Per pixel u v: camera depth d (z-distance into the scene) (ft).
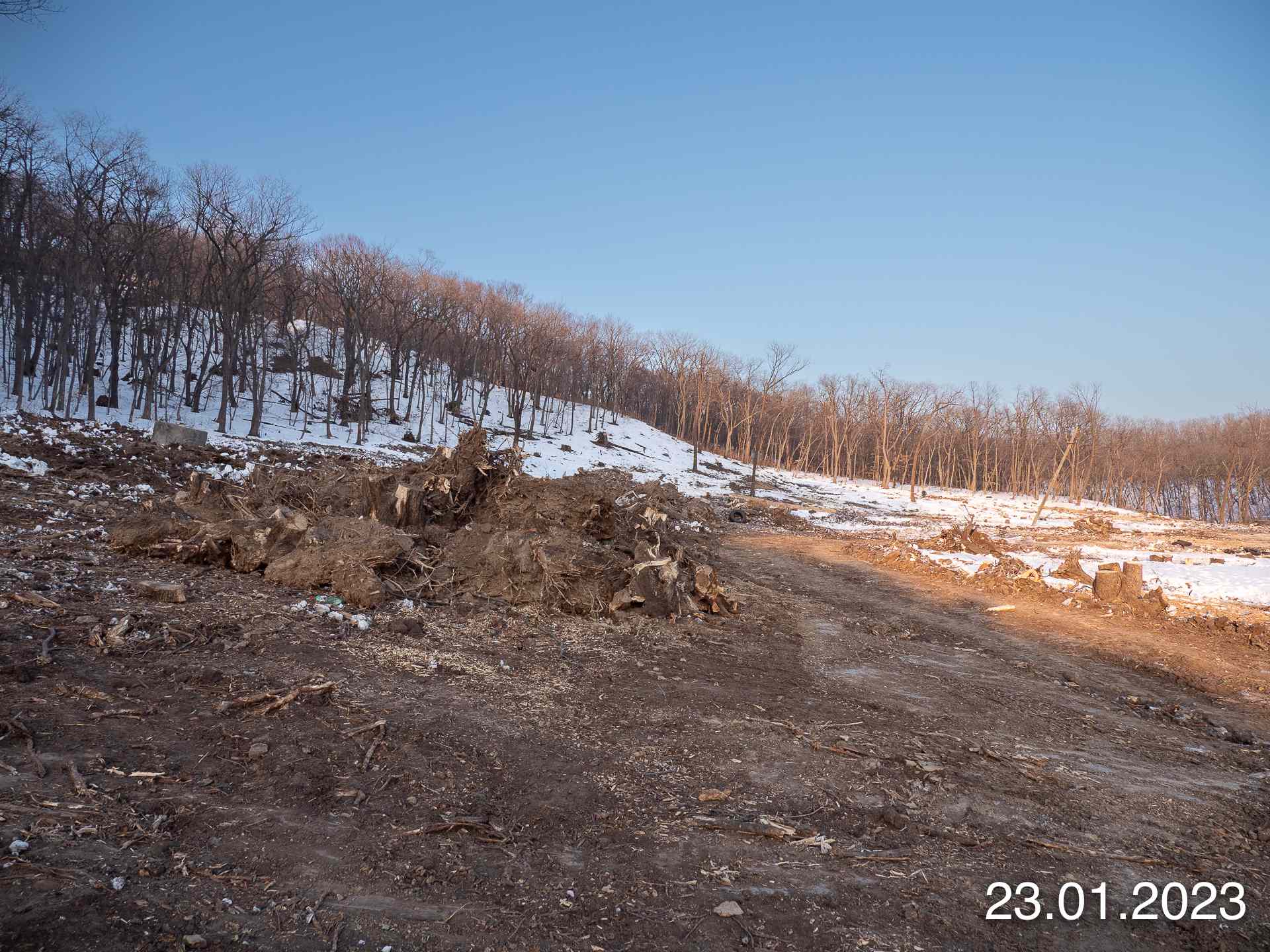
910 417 280.72
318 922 10.73
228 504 42.16
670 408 317.83
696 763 18.83
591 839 14.38
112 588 25.86
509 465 50.26
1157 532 150.51
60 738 14.96
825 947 11.50
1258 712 30.55
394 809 14.39
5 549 29.14
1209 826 17.93
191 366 155.63
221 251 120.57
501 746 18.30
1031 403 305.94
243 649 22.15
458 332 201.36
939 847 15.46
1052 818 17.53
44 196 105.09
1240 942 12.66
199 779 14.25
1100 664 37.88
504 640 28.73
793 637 37.73
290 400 162.20
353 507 45.88
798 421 329.31
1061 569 66.13
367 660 23.29
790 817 16.24
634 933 11.43
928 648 38.60
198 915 10.43
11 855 10.85
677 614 37.52
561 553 36.35
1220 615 49.55
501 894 12.12
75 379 117.80
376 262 168.04
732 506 125.70
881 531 116.57
